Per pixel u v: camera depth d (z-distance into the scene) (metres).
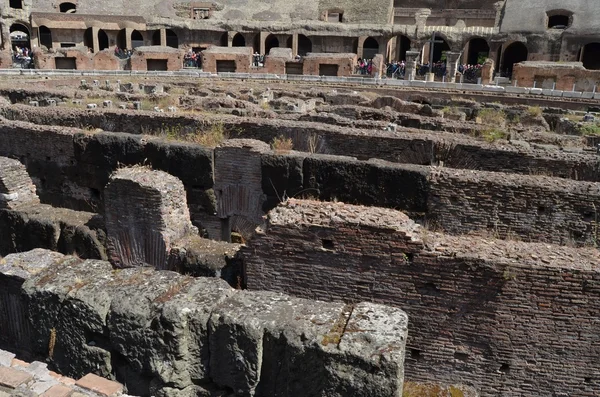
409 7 65.81
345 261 8.03
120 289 6.84
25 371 5.95
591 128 23.06
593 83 40.84
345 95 32.31
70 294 6.81
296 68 48.91
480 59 60.62
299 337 5.93
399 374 5.58
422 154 13.59
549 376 7.61
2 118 16.67
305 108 26.45
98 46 56.19
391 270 7.85
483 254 7.40
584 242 10.23
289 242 8.20
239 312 6.30
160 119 16.12
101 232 10.68
